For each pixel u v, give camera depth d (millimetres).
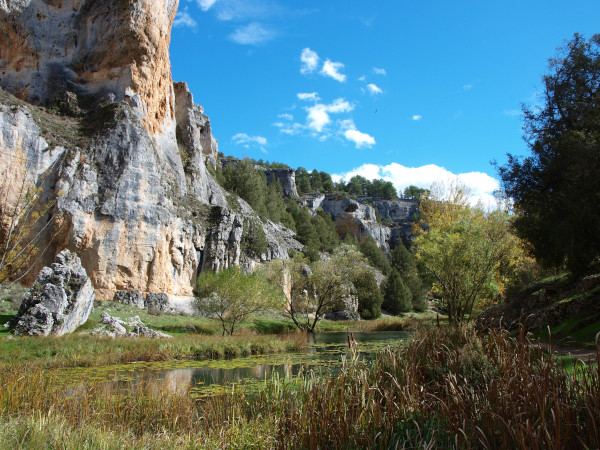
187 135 61219
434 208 36875
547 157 21094
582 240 19359
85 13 47781
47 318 21719
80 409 8211
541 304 22562
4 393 8352
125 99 46281
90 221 38406
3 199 34688
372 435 5473
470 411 5414
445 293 28125
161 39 50500
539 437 4285
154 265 42156
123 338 22797
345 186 199500
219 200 63688
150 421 8242
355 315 64812
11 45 45750
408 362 7266
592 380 4910
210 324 36312
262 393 8164
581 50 21031
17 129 36812
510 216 27250
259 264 60969
